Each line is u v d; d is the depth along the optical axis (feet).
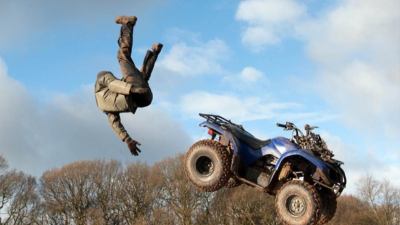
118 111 22.38
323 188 39.70
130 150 22.61
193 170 38.52
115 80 22.26
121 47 22.91
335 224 203.31
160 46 23.62
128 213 191.52
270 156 39.65
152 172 189.57
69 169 198.59
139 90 21.90
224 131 39.29
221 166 37.68
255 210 164.04
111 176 198.59
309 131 40.88
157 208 182.70
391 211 208.03
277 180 39.34
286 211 38.17
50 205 196.85
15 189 196.54
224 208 169.07
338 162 40.16
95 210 194.39
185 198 173.27
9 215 193.16
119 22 23.18
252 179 39.58
